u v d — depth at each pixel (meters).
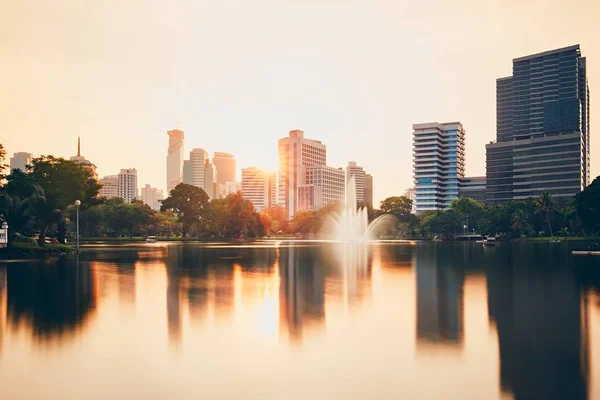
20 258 52.75
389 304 21.22
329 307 20.44
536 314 18.88
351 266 42.31
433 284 28.67
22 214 58.25
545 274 35.12
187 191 150.62
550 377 11.22
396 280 30.80
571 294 24.52
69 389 10.48
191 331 15.87
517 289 26.39
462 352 13.38
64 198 70.75
